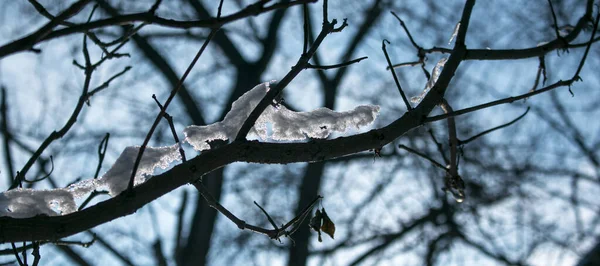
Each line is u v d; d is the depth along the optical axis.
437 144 2.22
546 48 2.17
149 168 1.91
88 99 2.20
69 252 6.40
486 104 1.99
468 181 7.23
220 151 1.87
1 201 1.87
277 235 1.94
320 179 8.02
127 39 2.18
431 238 7.70
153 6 1.79
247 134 1.93
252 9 1.80
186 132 1.93
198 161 1.85
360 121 1.96
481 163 7.23
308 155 1.89
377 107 1.97
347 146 1.91
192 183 1.92
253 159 1.88
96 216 1.81
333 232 1.97
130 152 1.91
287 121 1.95
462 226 7.55
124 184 1.90
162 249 7.08
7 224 1.78
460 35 2.04
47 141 2.12
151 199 1.83
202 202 7.51
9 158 2.43
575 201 7.32
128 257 7.15
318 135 1.95
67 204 1.89
